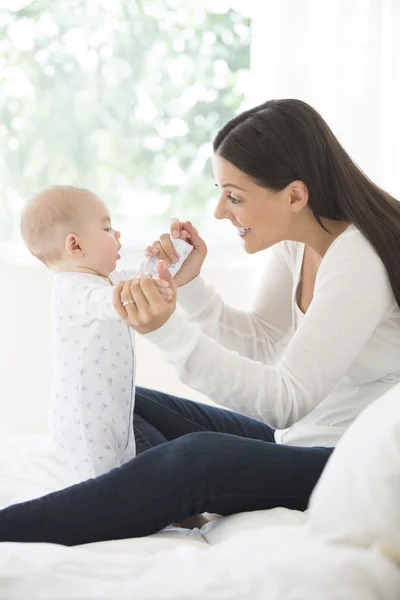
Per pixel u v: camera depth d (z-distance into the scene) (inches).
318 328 55.7
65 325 65.1
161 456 52.4
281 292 72.9
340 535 42.2
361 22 112.2
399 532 40.7
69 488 51.8
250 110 61.7
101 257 68.0
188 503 51.8
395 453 41.5
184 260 70.0
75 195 68.2
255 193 59.5
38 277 112.3
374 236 57.1
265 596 38.0
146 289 53.9
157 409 71.9
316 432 61.0
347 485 42.9
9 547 44.1
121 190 119.0
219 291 117.0
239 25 120.0
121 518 50.8
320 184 58.7
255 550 43.6
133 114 118.2
